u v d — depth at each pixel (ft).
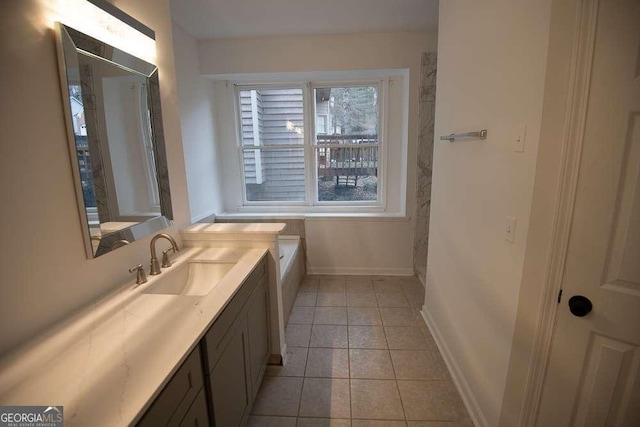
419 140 10.03
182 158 5.97
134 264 4.56
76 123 3.45
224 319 3.85
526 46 3.64
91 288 3.77
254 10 7.82
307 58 9.69
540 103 3.39
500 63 4.25
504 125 4.17
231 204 11.95
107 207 3.97
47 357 2.75
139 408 2.21
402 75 10.49
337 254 11.18
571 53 3.08
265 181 11.94
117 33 4.13
